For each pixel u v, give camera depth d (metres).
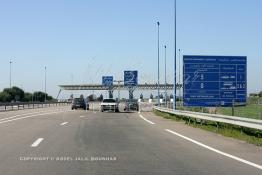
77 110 65.88
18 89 123.94
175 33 45.00
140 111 67.88
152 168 12.85
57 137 21.84
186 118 38.72
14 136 22.25
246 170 12.76
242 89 38.19
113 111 63.84
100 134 23.84
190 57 38.03
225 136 23.61
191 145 18.98
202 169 12.82
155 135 23.56
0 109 65.69
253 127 21.11
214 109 46.22
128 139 21.23
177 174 11.95
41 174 11.74
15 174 11.72
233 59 38.16
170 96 104.94
